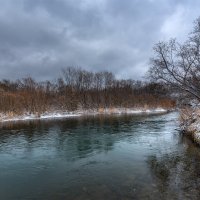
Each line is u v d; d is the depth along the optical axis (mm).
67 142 25719
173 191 12227
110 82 87938
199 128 23484
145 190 12500
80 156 20000
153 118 51438
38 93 64062
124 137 27922
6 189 13430
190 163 16797
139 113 69188
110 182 13875
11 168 17141
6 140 27344
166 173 14938
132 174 15070
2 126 39625
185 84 21172
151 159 18297
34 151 22031
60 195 12477
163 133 30047
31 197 12383
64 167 17141
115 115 61750
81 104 73875
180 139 25484
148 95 87000
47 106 63375
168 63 21312
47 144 24922
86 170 16297
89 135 29844
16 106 55062
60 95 73188
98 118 53031
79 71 85250
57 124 41938
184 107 32750
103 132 32000
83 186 13484
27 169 16859
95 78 95875
